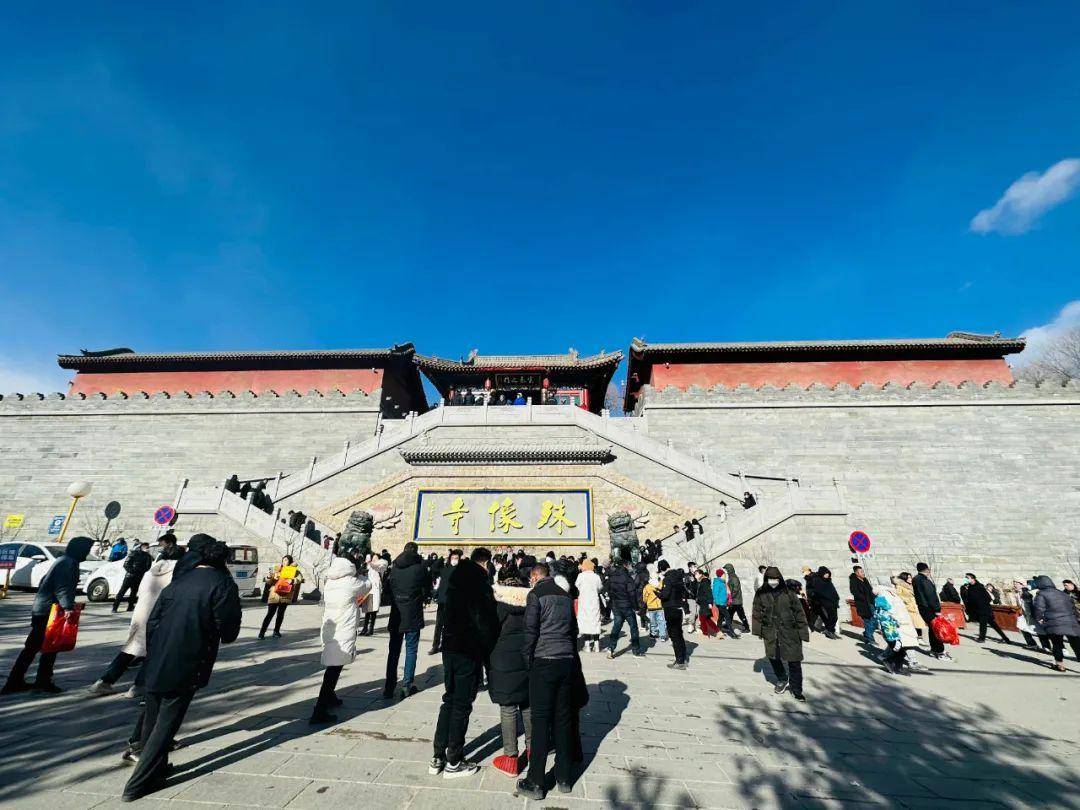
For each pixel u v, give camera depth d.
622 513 18.14
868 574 21.91
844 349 28.34
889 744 5.24
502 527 21.58
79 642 9.00
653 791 3.96
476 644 4.34
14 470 26.05
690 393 26.94
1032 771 4.58
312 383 30.41
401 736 4.94
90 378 30.44
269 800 3.57
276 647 9.28
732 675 8.29
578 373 31.73
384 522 21.92
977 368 27.84
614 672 8.45
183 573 4.09
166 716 3.69
